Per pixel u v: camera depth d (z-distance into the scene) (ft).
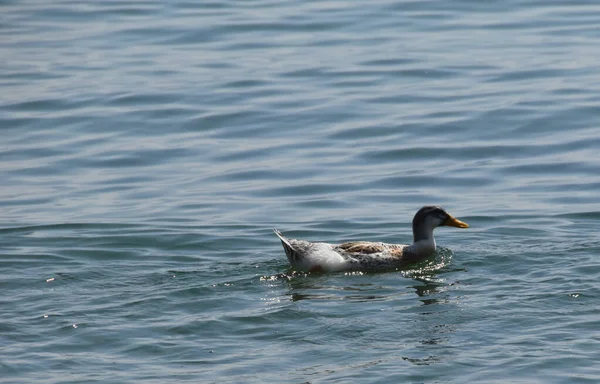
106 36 104.99
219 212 63.62
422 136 76.89
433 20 106.83
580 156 72.33
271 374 37.60
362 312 43.96
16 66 95.81
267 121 80.89
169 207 64.64
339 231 60.13
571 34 100.12
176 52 99.04
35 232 59.41
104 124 81.25
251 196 66.90
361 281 49.60
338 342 40.47
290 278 49.96
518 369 37.32
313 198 66.39
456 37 100.73
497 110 80.74
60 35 105.81
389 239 58.75
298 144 76.48
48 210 64.39
